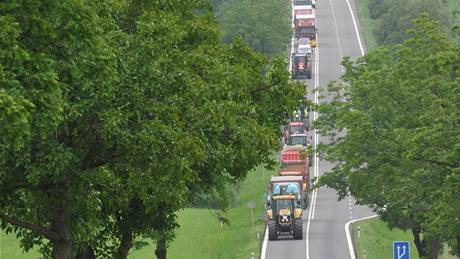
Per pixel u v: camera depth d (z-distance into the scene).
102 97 57.84
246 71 81.38
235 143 74.19
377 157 115.31
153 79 61.16
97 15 58.94
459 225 96.38
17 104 47.06
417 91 114.19
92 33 54.09
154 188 61.91
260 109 83.94
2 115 46.28
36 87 50.56
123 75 60.38
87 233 60.84
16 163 54.62
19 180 58.47
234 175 80.69
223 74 76.12
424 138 93.69
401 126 113.44
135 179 60.56
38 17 50.47
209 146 68.44
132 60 60.97
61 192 59.31
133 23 69.88
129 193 61.91
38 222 62.38
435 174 102.12
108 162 61.50
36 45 52.31
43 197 59.56
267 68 89.75
